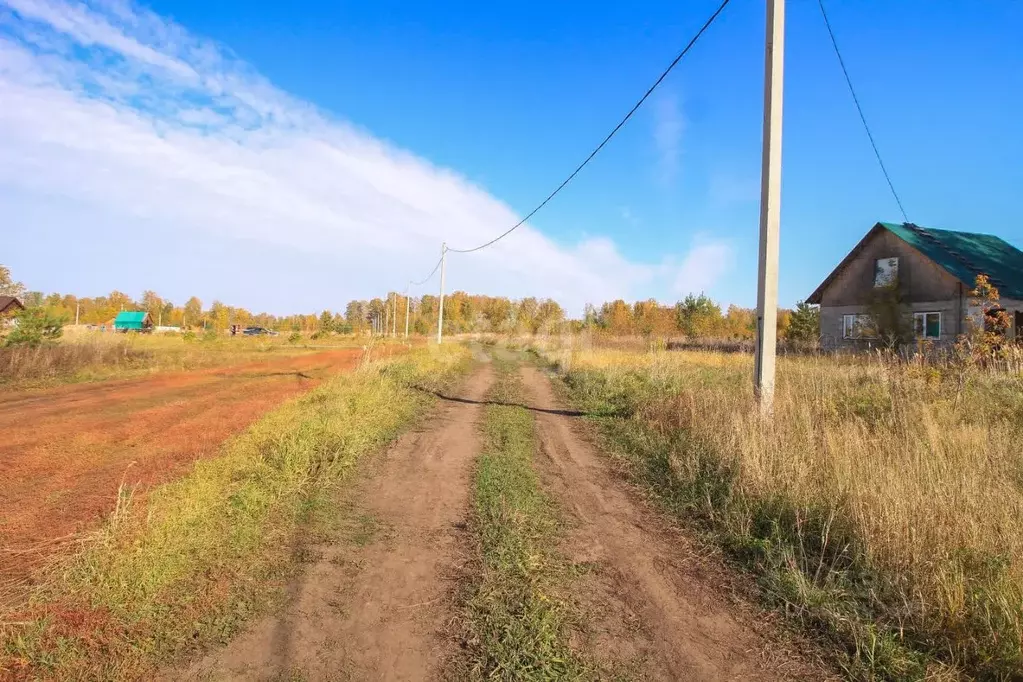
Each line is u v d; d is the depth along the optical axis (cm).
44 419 1150
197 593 418
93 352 2306
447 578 451
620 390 1411
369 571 461
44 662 333
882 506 471
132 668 330
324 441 820
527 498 646
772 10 785
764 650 357
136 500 571
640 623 389
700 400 967
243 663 337
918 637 357
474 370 2369
